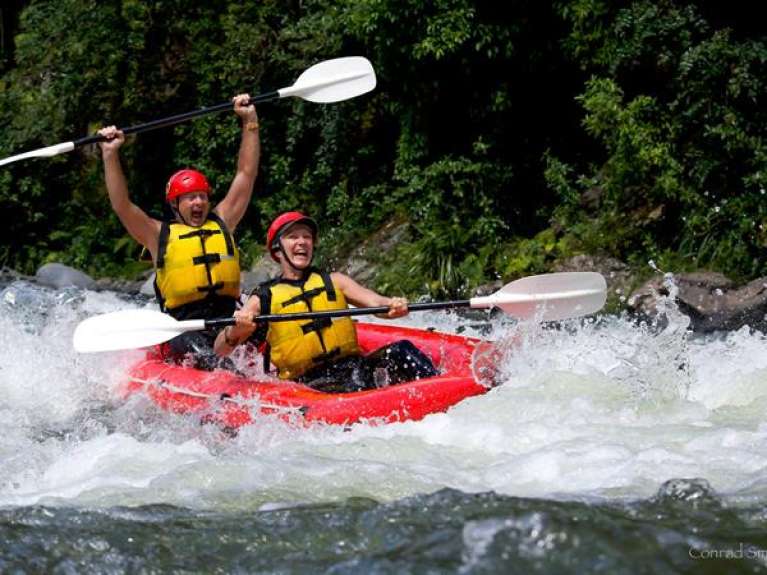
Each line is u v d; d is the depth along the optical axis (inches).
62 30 1727.4
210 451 665.6
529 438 622.5
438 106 1461.6
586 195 1395.2
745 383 725.3
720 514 494.3
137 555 493.4
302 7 1633.9
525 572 438.3
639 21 1286.9
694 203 1273.4
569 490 538.6
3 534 518.9
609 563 443.2
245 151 871.7
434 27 1352.1
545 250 1337.4
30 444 713.6
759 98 1252.5
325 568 466.0
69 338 954.7
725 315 1142.3
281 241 745.0
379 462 593.9
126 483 596.1
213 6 1726.1
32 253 1760.6
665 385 711.7
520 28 1375.5
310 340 735.1
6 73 2010.3
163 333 740.7
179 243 830.5
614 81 1315.2
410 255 1406.3
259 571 470.3
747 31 1341.0
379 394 674.8
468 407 672.4
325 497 553.3
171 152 1753.2
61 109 1749.5
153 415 738.8
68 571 481.1
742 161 1255.5
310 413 669.3
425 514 505.4
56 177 1814.7
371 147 1581.0
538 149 1471.5
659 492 519.8
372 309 714.8
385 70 1430.9
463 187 1419.8
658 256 1275.8
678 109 1274.6
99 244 1734.7
